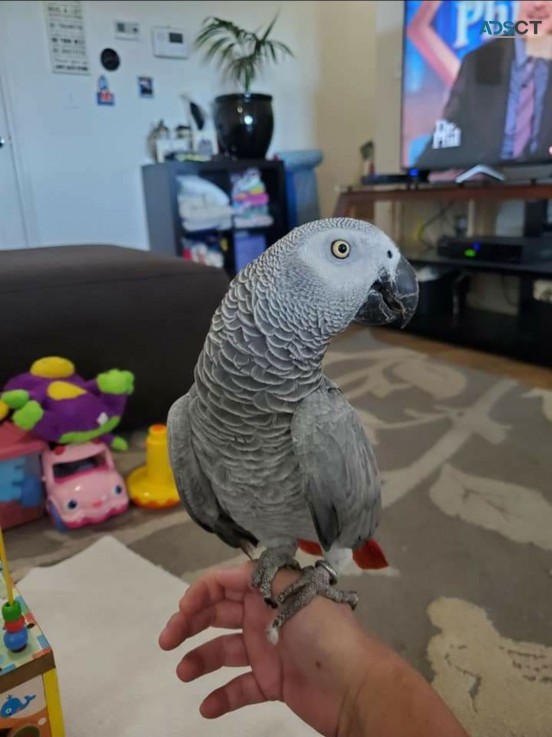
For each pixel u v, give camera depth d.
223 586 0.68
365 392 1.95
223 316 0.59
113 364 1.60
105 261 1.61
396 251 0.65
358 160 3.71
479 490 1.32
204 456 0.65
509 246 2.34
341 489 0.62
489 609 0.99
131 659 0.92
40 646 0.66
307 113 3.49
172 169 2.73
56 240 2.54
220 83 3.11
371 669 0.54
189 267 1.70
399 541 1.17
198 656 0.67
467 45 2.40
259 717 0.83
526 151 2.30
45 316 1.46
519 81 2.26
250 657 0.66
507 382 1.98
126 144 2.82
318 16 3.38
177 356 1.70
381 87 3.09
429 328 2.58
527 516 1.22
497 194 2.23
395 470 1.43
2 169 1.36
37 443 1.30
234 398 0.58
